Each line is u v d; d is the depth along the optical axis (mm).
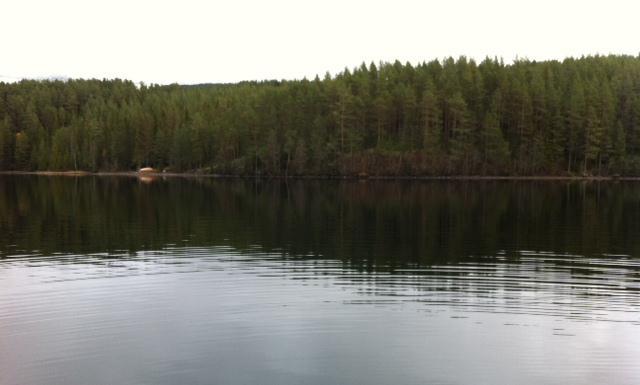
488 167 98750
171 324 16344
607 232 33125
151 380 12859
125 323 16422
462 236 31891
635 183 84375
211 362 13812
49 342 15000
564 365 13625
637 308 17656
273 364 13672
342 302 18328
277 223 37875
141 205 50312
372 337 15320
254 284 20641
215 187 78125
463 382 12781
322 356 14117
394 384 12664
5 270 23000
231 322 16516
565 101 102938
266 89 133750
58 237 31797
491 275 21953
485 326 16125
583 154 99500
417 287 20219
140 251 27422
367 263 24312
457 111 99125
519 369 13430
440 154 99875
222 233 33281
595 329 15891
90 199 56375
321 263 24297
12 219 39656
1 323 16438
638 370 13352
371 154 102188
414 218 40375
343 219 39969
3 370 13312
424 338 15266
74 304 18266
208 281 21109
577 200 54625
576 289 19844
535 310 17531
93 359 13992
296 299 18703
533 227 35375
